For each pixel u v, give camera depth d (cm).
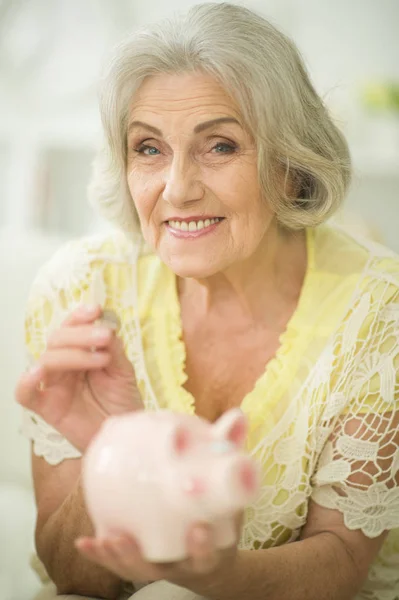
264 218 106
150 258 127
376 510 107
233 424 64
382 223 248
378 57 239
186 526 63
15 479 162
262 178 103
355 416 109
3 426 161
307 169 107
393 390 108
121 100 102
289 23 240
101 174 119
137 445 64
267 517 111
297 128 104
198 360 119
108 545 65
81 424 90
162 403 117
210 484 61
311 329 114
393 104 225
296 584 95
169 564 68
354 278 117
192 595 94
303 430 111
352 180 118
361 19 238
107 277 126
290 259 120
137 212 116
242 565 87
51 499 113
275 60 99
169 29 98
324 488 109
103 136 115
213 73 97
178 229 104
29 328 128
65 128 249
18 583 138
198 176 101
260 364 117
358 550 105
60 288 126
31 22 247
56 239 170
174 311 121
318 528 108
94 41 245
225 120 99
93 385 91
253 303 117
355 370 110
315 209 112
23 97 251
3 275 166
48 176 256
